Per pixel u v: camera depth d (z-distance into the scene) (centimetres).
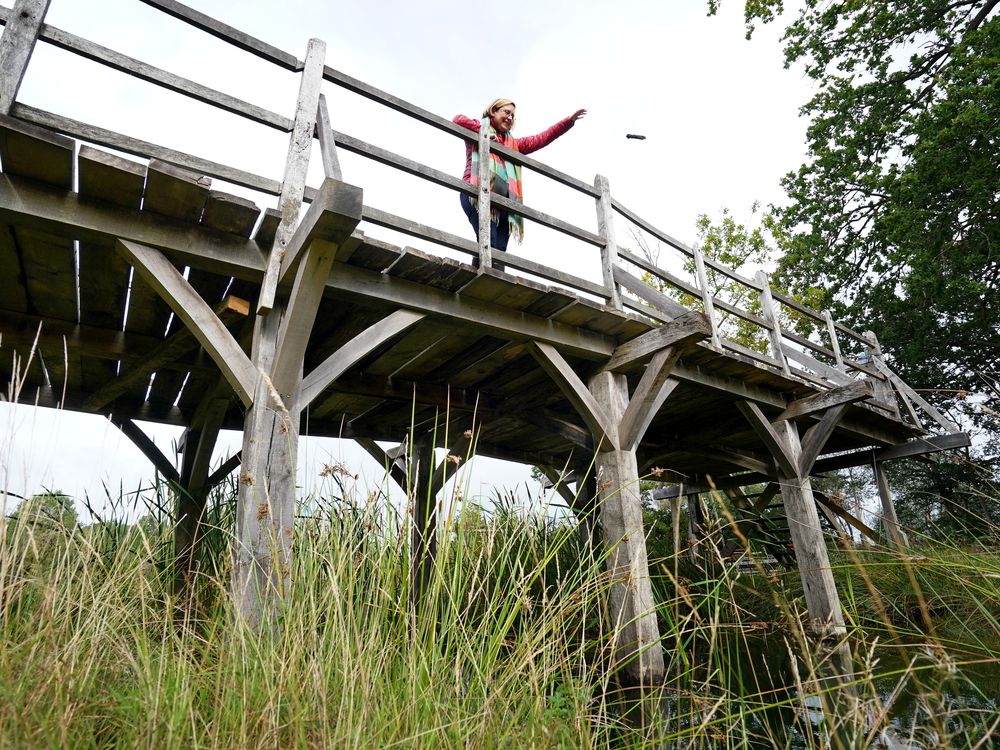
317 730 156
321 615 209
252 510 266
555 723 184
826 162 1480
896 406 818
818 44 1498
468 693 184
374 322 399
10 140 235
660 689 205
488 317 395
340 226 254
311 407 561
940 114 1221
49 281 332
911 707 281
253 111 307
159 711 154
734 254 1652
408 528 211
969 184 1181
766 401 619
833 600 570
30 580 178
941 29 1367
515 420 614
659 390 465
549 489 248
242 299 334
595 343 462
